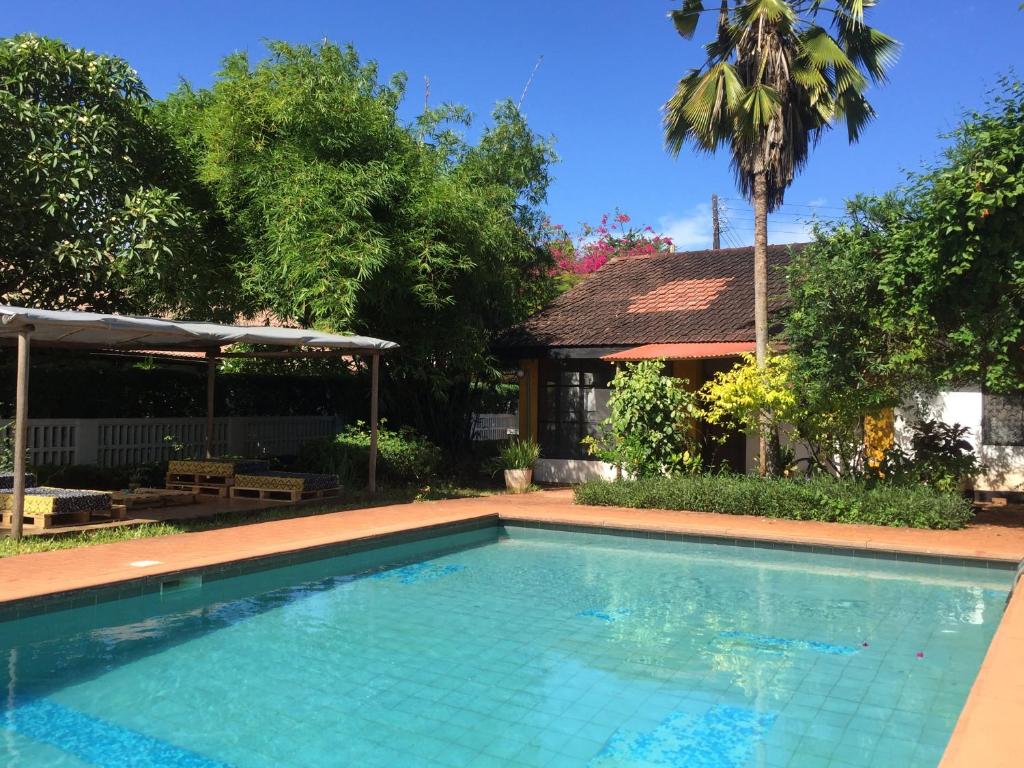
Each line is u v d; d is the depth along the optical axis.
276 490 13.14
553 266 24.12
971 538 10.41
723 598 8.51
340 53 16.05
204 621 7.50
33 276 14.01
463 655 6.55
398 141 15.82
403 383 17.84
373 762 4.57
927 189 10.84
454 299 16.25
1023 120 10.23
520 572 9.80
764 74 13.33
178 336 10.89
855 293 11.71
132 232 13.32
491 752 4.72
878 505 11.59
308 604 8.18
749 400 12.71
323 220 13.62
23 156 12.53
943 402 14.44
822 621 7.63
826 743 4.85
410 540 10.94
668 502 13.07
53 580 7.30
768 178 13.84
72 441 13.80
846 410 12.26
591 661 6.41
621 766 4.54
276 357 15.21
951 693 5.71
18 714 5.25
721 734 5.00
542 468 18.62
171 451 15.51
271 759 4.60
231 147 14.57
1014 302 10.27
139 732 4.97
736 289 18.31
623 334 17.36
